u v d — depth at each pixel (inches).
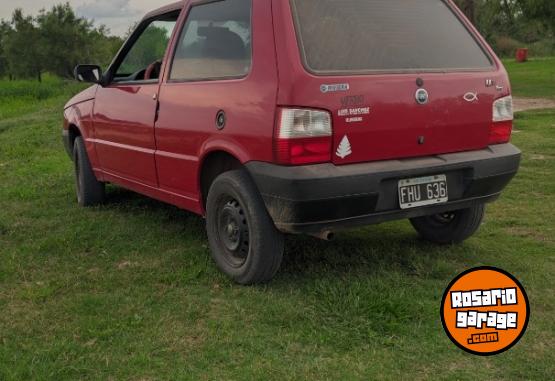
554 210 221.9
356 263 171.5
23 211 241.6
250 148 144.1
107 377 114.1
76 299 150.3
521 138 388.2
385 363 116.8
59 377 114.0
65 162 363.3
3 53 2375.7
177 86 174.9
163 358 120.6
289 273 164.6
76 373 115.5
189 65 173.9
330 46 142.6
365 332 128.6
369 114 141.3
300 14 142.9
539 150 339.3
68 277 166.6
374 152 143.6
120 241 199.0
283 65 137.7
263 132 139.9
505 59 2210.9
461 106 155.6
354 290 144.7
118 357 121.0
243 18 155.1
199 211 173.6
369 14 152.9
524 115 522.6
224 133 152.5
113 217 228.7
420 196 150.2
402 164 146.0
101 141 222.7
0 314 143.6
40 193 274.1
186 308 143.8
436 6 167.8
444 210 156.9
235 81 151.2
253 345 124.3
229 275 160.6
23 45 2247.8
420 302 141.1
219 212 162.4
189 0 181.2
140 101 193.5
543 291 149.6
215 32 164.7
